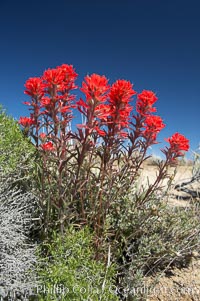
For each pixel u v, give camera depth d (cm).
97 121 220
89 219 252
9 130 262
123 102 226
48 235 238
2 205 222
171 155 257
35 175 254
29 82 229
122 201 271
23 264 202
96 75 211
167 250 262
